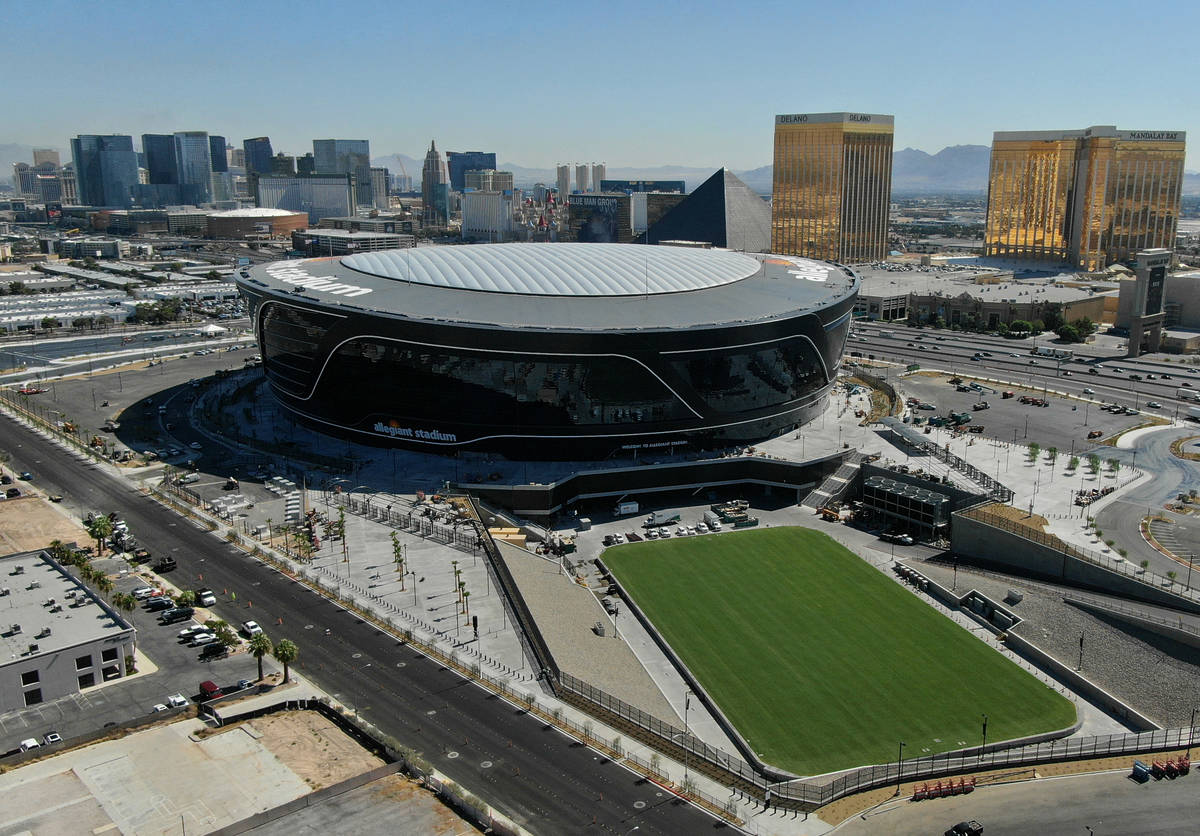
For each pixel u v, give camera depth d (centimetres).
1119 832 9575
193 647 13225
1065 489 19388
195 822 9462
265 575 15512
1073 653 13500
